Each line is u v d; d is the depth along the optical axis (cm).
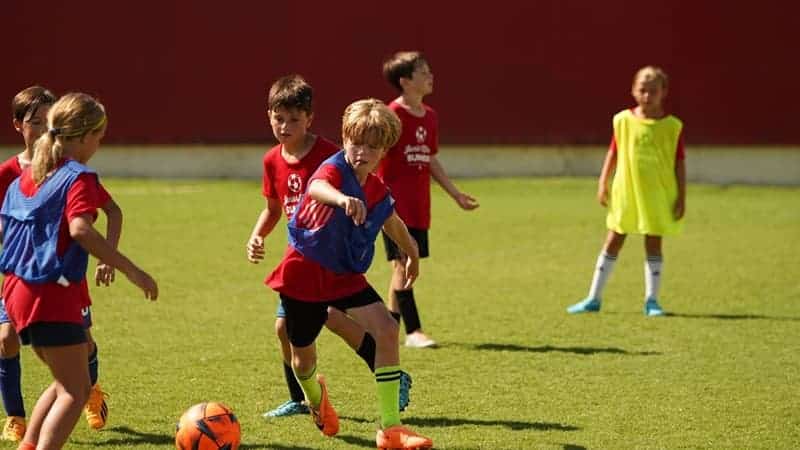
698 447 2142
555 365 2830
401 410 2267
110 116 7950
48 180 1878
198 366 2811
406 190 3109
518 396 2519
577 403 2458
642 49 7469
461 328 3309
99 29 7894
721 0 7344
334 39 7731
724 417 2348
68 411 1842
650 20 7438
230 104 7888
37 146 1902
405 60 3120
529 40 7600
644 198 3544
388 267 4512
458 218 5909
